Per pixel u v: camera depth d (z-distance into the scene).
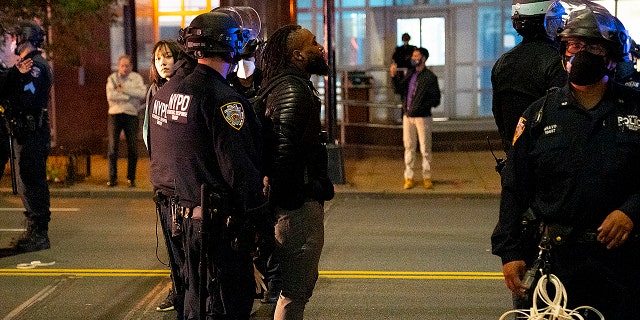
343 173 12.22
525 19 4.57
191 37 4.09
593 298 3.50
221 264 4.05
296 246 4.47
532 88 4.52
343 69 16.47
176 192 4.19
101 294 6.70
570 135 3.42
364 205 11.10
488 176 12.96
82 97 15.28
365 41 16.44
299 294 4.53
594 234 3.42
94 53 15.23
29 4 11.75
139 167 13.91
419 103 11.67
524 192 3.59
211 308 4.09
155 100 4.31
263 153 4.39
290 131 4.29
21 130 7.77
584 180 3.39
